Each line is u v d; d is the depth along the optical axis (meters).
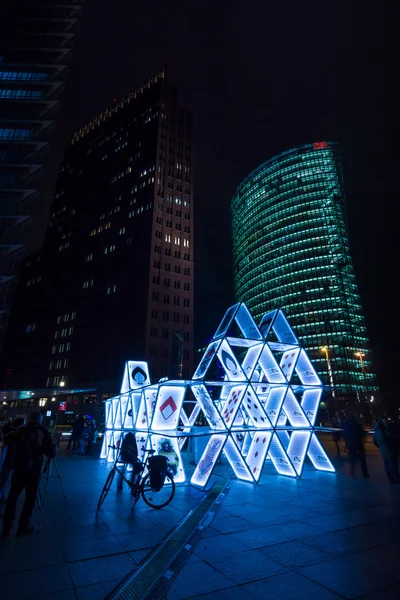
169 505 7.75
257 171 151.88
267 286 127.31
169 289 73.62
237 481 10.45
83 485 10.02
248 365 12.24
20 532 5.81
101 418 33.59
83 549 5.14
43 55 64.44
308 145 140.50
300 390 13.60
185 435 9.42
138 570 4.41
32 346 95.38
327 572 4.32
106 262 84.88
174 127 94.19
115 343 72.00
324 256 118.56
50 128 63.81
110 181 97.25
